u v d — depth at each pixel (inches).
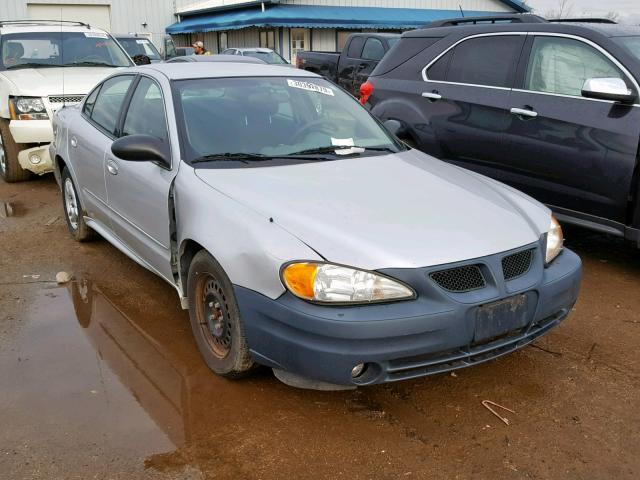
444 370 116.1
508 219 130.1
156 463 109.3
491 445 115.3
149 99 169.5
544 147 207.8
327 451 113.1
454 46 242.7
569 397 131.0
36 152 300.4
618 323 166.4
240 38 1094.4
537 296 123.0
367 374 112.7
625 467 109.7
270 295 115.0
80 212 218.4
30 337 154.9
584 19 238.7
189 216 135.3
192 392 131.0
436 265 113.0
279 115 163.8
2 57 335.6
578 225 205.8
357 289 110.0
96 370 139.5
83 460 109.7
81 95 302.5
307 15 950.4
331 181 138.9
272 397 129.6
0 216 263.7
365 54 524.1
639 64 188.5
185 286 145.1
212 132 152.4
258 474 107.0
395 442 115.9
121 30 1121.4
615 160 188.5
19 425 119.2
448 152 240.5
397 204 129.2
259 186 133.6
